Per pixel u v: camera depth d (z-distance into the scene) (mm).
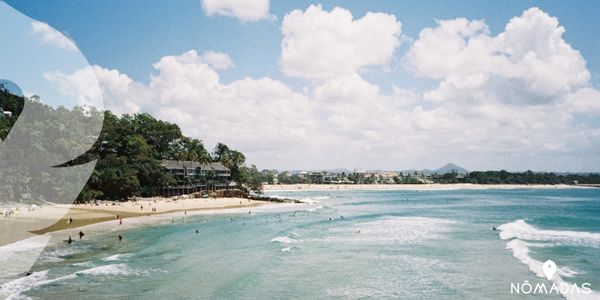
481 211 90062
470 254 38156
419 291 26984
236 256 37625
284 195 190250
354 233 52719
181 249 40625
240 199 111188
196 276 30266
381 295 26219
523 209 95625
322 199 149500
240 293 26438
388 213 84125
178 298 25156
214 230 55000
